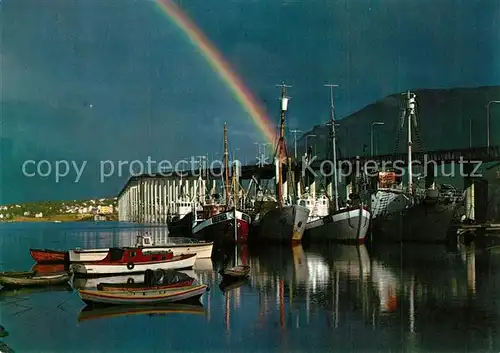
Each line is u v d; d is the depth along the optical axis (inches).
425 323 1406.3
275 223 3927.2
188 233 5265.8
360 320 1446.9
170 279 1683.1
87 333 1389.0
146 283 1689.2
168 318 1502.2
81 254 2630.4
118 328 1421.0
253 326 1409.9
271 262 2763.3
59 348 1273.4
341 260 2805.1
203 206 4670.3
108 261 2288.4
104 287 1653.5
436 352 1191.6
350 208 3826.3
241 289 1909.4
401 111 4869.6
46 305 1708.9
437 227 3784.5
